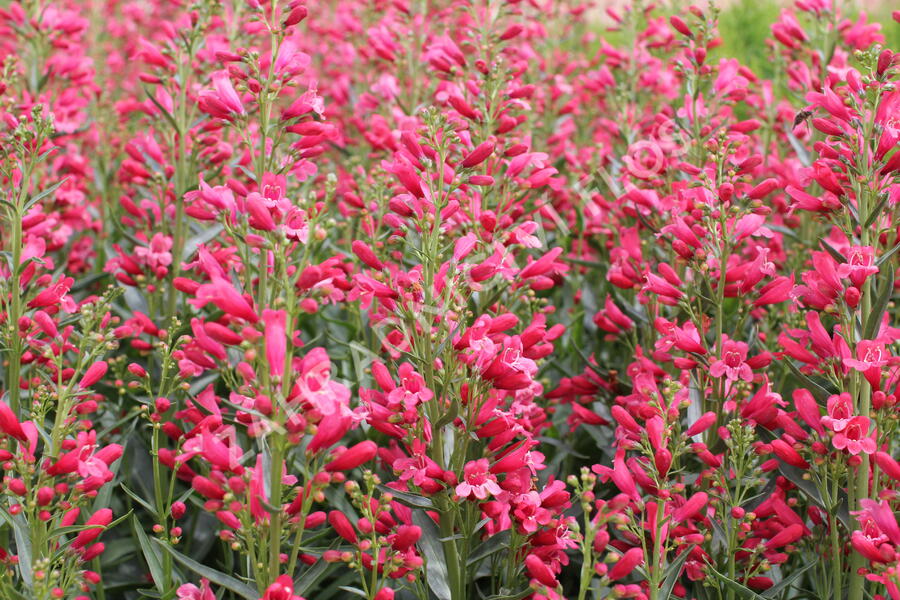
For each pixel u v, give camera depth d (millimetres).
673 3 8320
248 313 3660
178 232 6473
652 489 4309
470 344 4223
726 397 5027
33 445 4230
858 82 4508
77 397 4488
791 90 7668
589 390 6062
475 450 4875
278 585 3594
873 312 4383
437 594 4445
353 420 4363
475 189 5461
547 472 5734
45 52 8047
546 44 9977
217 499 3863
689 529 4566
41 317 4539
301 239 4078
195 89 6797
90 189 8820
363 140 8609
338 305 7055
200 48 6781
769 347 6371
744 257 6895
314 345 6629
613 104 8180
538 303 5996
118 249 6391
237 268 5414
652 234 6430
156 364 6527
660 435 4262
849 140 4535
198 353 4145
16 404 5047
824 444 4441
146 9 12586
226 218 4477
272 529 3811
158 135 7965
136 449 5879
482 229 5078
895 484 4613
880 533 4203
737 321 5535
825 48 7328
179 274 6430
